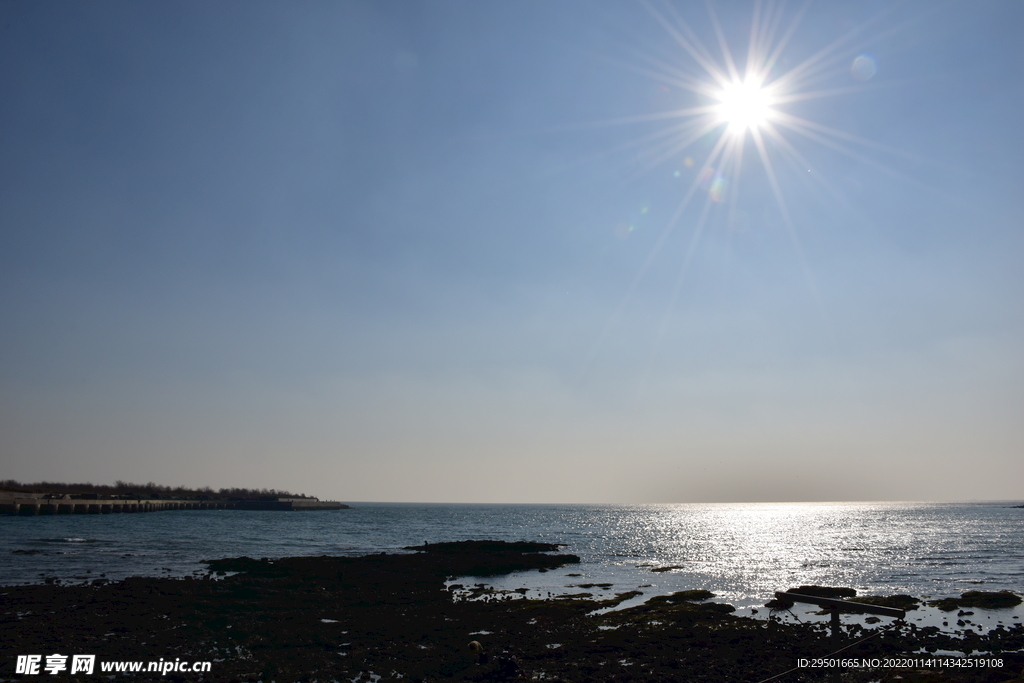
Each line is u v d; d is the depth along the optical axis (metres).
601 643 24.67
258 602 33.25
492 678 20.05
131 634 25.03
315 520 155.75
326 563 52.00
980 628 29.14
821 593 39.19
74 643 23.16
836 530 122.31
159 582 38.19
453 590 39.97
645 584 44.44
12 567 45.94
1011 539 93.00
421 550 69.94
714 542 89.31
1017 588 42.81
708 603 34.81
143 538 77.69
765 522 166.50
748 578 47.94
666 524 157.12
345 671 20.58
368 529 120.25
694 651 23.69
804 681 19.83
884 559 63.12
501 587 42.38
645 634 26.55
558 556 64.00
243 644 24.00
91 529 92.75
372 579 43.19
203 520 135.38
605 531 123.50
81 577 41.09
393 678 19.92
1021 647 24.73
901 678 18.42
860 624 29.50
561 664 21.78
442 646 24.22
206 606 31.36
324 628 27.25
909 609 34.12
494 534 110.50
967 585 44.38
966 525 139.88
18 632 24.59
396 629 27.25
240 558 52.09
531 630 27.39
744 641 25.25
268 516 172.25
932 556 66.38
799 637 26.08
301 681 19.45
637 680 19.75
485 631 27.17
